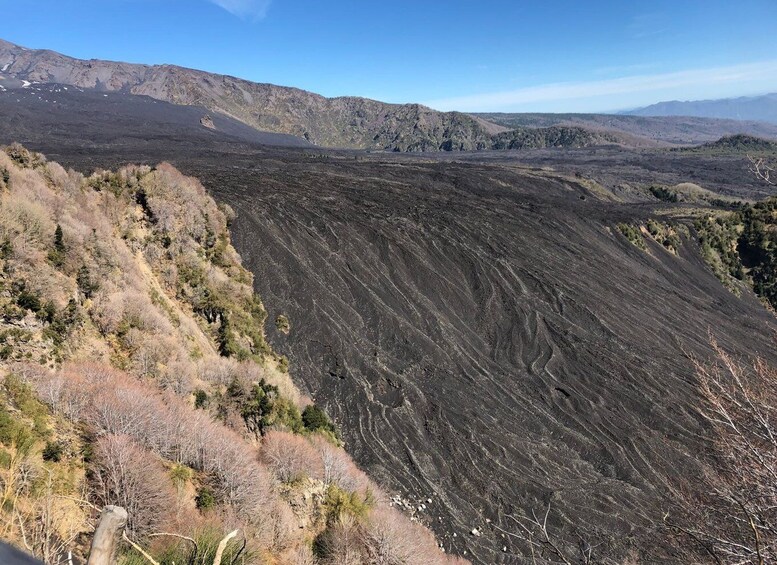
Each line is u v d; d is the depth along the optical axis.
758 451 5.36
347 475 16.69
